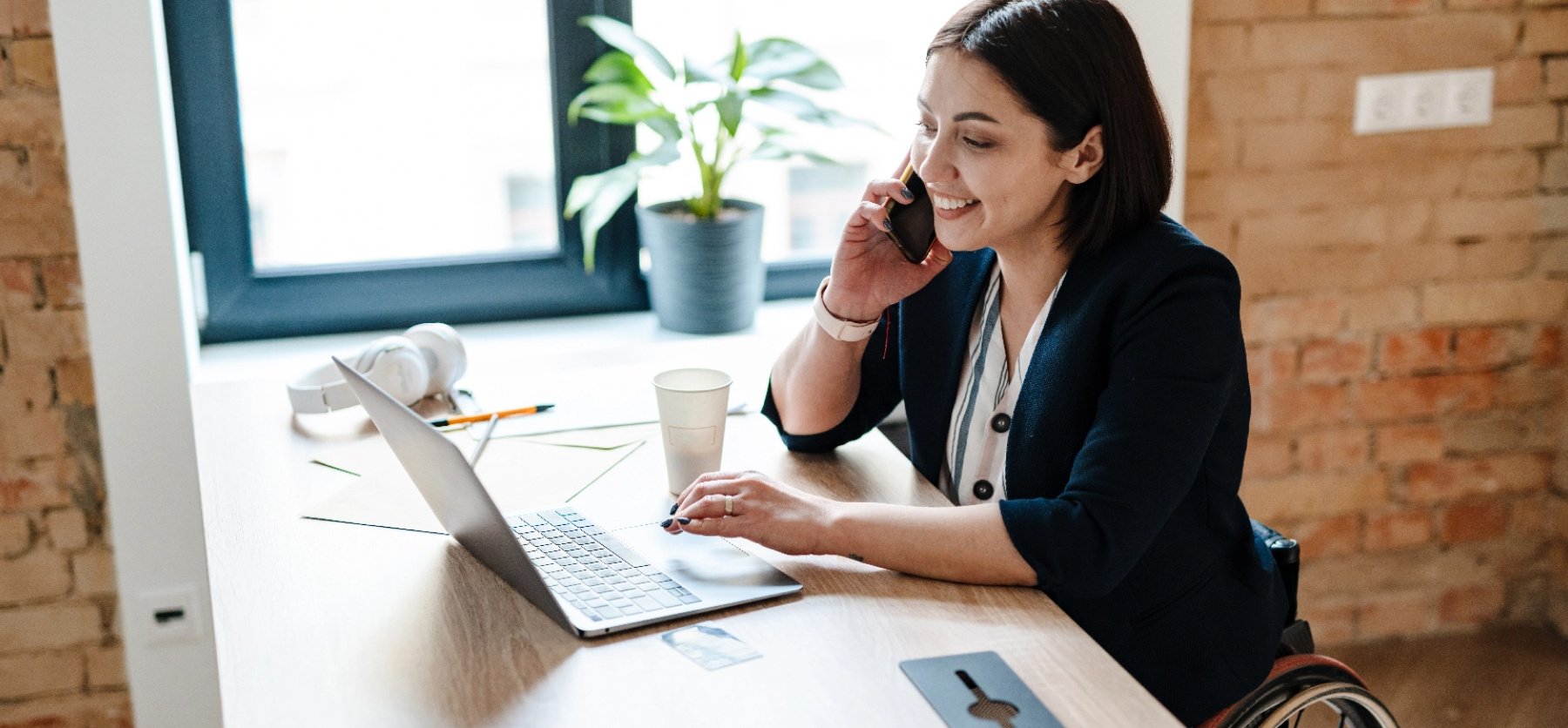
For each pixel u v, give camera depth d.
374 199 2.39
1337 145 2.39
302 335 2.38
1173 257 1.28
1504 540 2.71
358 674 1.04
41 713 2.13
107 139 1.91
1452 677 2.56
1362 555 2.65
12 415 1.99
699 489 1.29
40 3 1.86
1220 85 2.31
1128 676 1.04
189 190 2.25
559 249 2.49
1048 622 1.13
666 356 1.94
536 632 1.11
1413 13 2.35
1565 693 2.50
